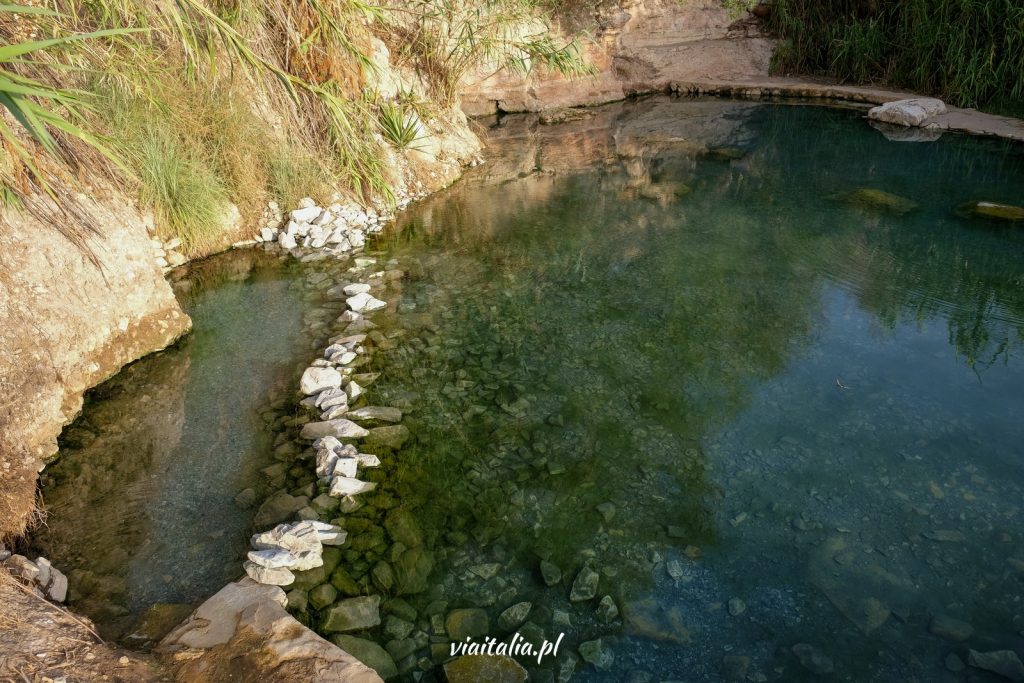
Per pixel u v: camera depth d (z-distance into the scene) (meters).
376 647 2.27
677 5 11.72
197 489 2.98
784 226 5.96
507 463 3.17
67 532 2.74
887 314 4.44
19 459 2.90
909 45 10.34
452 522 2.82
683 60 11.89
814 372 3.85
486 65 9.80
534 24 9.78
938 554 2.63
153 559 2.62
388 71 6.94
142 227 4.05
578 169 7.81
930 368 3.85
